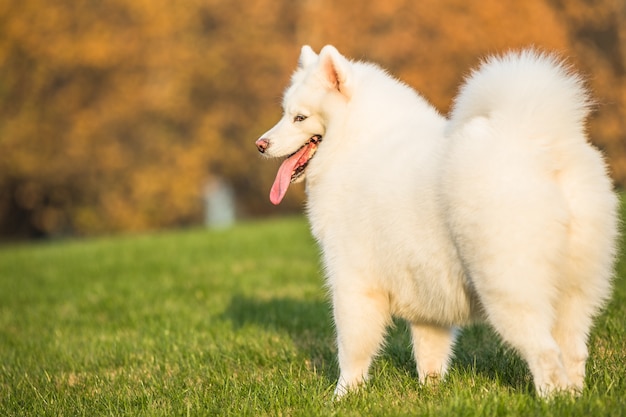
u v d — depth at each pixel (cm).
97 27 3691
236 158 3888
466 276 538
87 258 1852
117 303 1223
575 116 512
